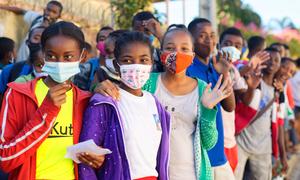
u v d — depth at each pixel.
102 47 4.18
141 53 2.92
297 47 20.23
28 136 2.54
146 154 2.86
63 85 2.57
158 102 3.12
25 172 2.60
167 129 3.08
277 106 5.46
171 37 3.34
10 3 8.16
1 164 2.57
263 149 5.12
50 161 2.67
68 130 2.75
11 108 2.67
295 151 8.70
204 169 3.28
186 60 3.26
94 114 2.82
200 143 3.28
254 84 4.56
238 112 4.80
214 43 4.20
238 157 5.04
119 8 9.32
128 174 2.79
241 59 5.54
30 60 4.00
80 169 2.72
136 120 2.89
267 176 5.21
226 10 13.84
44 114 2.53
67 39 2.69
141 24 4.47
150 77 3.42
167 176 3.01
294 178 7.30
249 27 15.94
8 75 4.51
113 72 3.83
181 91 3.36
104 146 2.83
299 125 9.02
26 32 7.89
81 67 4.38
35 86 2.77
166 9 9.91
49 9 6.50
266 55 4.59
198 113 3.26
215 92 3.14
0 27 7.70
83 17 9.79
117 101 2.91
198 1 8.16
